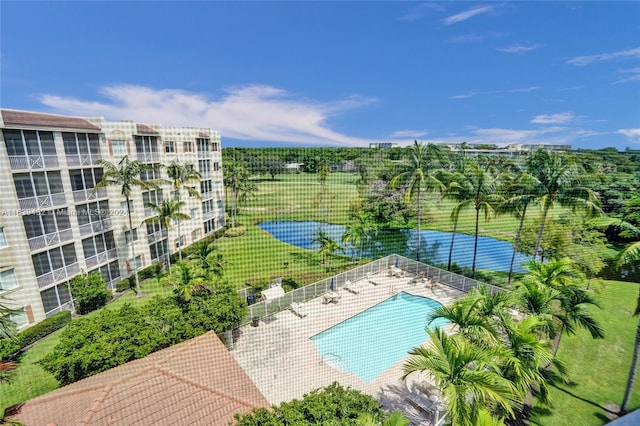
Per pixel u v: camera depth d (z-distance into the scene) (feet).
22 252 41.27
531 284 26.02
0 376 25.29
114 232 55.62
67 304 46.88
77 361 25.53
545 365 26.99
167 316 31.27
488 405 18.98
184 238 74.28
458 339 20.36
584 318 27.09
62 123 46.44
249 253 73.41
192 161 76.79
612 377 30.78
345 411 17.81
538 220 53.67
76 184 49.06
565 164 51.96
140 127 62.59
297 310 43.78
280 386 30.19
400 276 56.44
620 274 42.96
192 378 21.24
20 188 41.50
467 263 67.26
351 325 41.27
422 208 81.41
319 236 71.92
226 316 34.37
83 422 16.71
